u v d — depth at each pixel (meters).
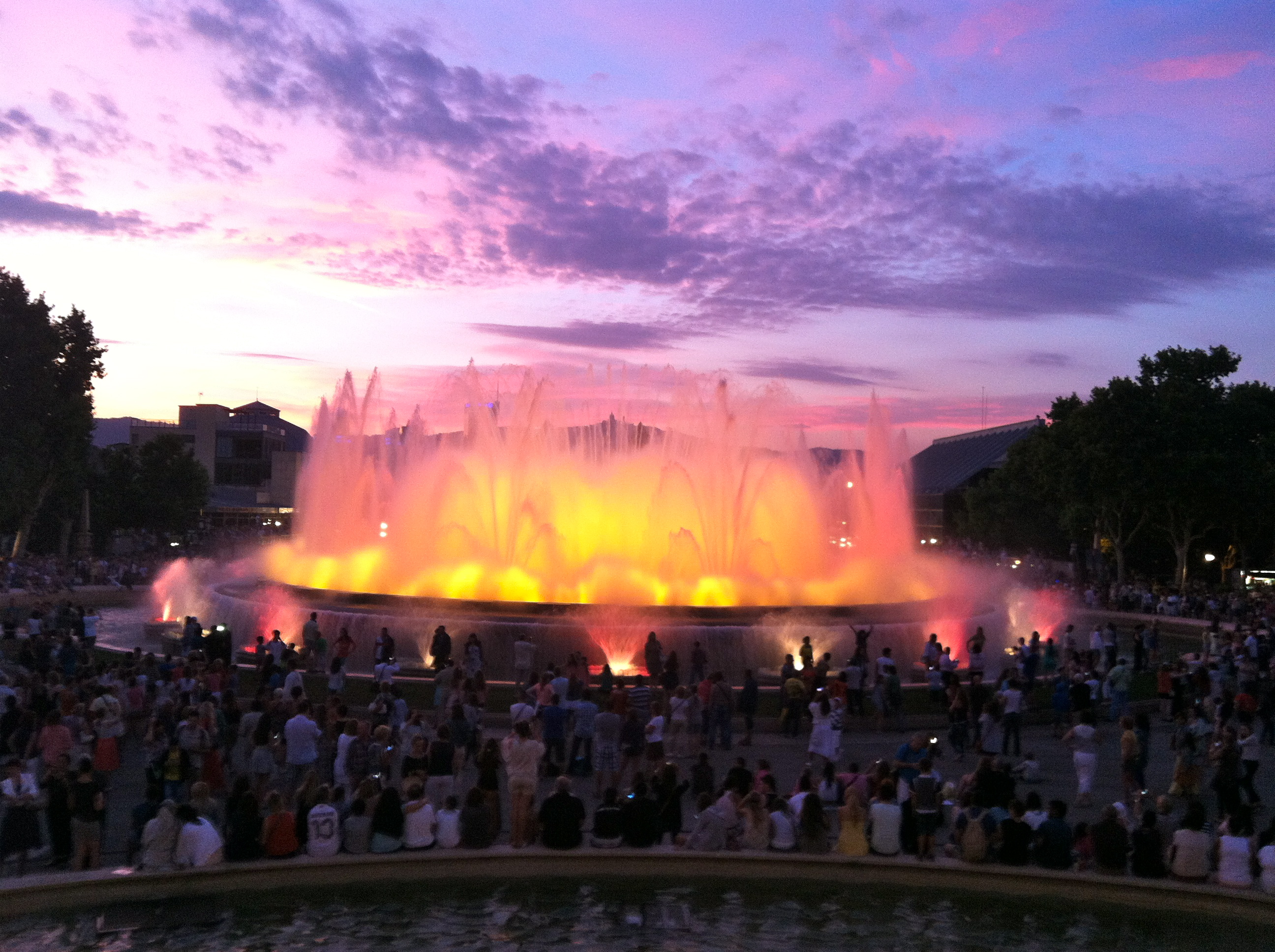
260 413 161.62
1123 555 73.81
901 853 17.08
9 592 53.84
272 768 19.95
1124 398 69.88
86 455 84.31
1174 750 26.23
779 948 14.04
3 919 14.28
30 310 71.69
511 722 26.53
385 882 16.03
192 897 15.22
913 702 29.66
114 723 20.62
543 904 15.50
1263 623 41.12
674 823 17.69
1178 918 15.38
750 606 35.50
